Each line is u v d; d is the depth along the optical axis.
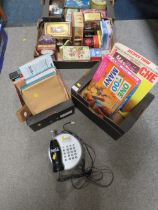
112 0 1.49
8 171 1.17
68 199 1.11
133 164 1.19
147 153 1.22
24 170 1.17
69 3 1.48
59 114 1.22
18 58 1.51
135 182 1.15
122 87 0.99
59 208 1.09
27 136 1.26
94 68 1.16
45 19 1.40
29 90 1.08
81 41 1.42
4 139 1.25
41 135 1.26
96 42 1.42
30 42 1.58
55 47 1.34
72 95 1.19
